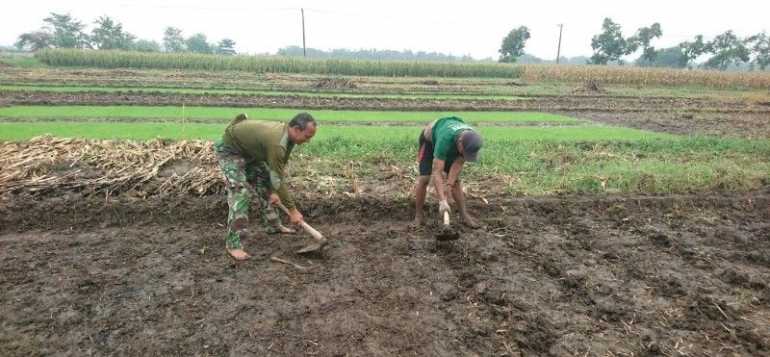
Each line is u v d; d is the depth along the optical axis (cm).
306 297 475
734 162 1037
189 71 3822
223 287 486
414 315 455
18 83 2381
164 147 931
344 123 1549
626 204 757
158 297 466
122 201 661
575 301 488
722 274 552
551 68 4312
